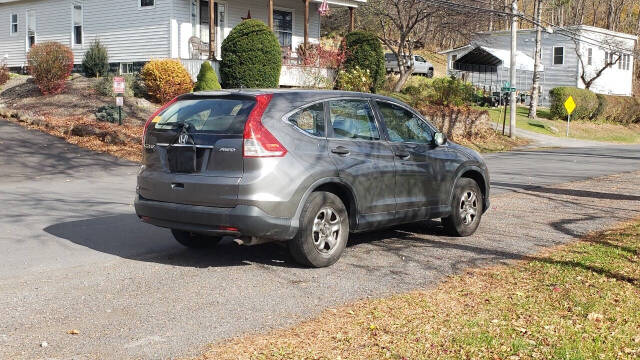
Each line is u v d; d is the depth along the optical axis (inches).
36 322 197.2
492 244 311.0
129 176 560.7
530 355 167.9
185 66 981.8
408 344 175.3
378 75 1139.3
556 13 3307.1
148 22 1053.2
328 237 262.8
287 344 176.7
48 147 671.8
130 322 197.0
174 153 254.7
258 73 913.5
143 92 915.4
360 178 270.8
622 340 179.2
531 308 206.1
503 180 592.4
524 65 1722.4
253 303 215.8
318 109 264.7
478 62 1795.0
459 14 1279.5
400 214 293.1
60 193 465.1
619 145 1300.4
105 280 245.3
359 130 279.4
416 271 258.4
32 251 291.9
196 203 246.7
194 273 255.4
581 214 401.4
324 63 1091.3
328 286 236.4
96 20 1130.0
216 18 1085.8
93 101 860.0
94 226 349.4
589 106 1669.5
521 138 1278.3
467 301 214.4
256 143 240.5
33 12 1232.2
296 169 247.3
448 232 330.0
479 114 1197.1
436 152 312.2
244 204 238.2
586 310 203.9
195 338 182.9
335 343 177.0
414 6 1300.4
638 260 269.7
